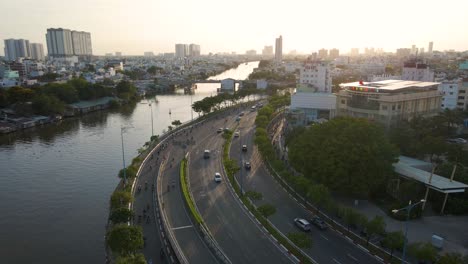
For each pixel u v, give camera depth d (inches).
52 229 4200.3
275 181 5265.8
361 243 3506.4
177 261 3198.8
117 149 7524.6
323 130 4936.0
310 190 4010.8
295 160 4970.5
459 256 2795.3
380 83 7790.4
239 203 4461.1
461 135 6934.1
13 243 3897.6
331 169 4298.7
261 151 5969.5
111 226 3905.0
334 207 3895.2
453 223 3875.5
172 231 3713.1
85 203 4904.0
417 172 4411.9
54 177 5900.6
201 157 6446.9
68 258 3612.2
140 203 4407.0
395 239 3115.2
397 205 4126.5
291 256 3287.4
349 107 6983.3
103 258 3607.3
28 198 5078.7
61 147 7706.7
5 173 6102.4
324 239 3609.7
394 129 5816.9
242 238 3604.8
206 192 4798.2
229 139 7504.9
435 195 4227.4
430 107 7278.5
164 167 5851.4
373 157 4239.7
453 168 4488.2
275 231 3727.9
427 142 5177.2
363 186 4175.7
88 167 6387.8
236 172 5472.4
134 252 3122.5
